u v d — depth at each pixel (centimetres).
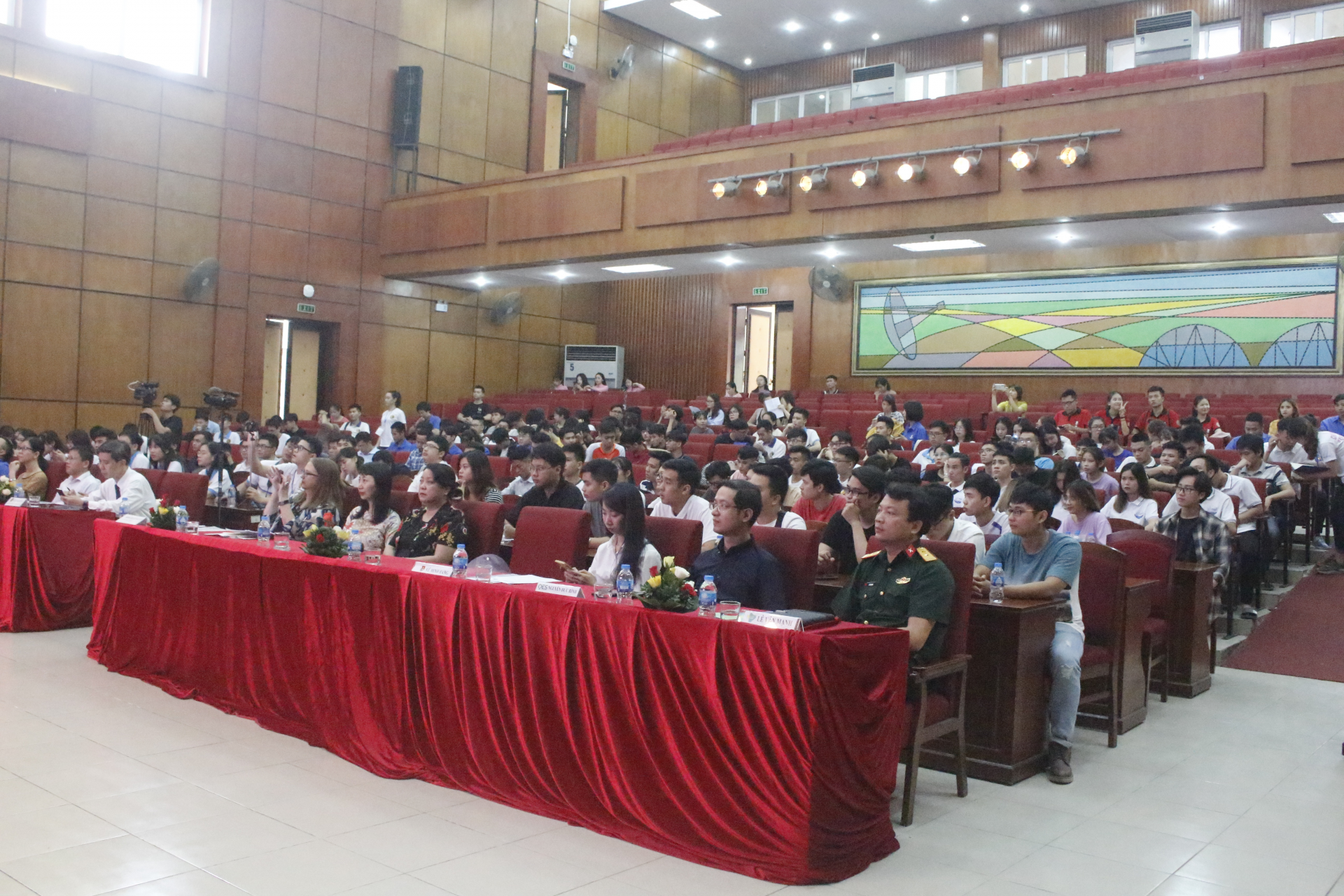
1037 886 317
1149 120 956
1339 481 841
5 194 1247
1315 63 884
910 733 368
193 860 317
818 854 311
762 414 1171
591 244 1351
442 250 1513
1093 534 568
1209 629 598
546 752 366
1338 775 435
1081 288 1433
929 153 1066
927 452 923
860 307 1628
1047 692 440
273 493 692
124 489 701
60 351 1295
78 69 1302
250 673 473
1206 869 334
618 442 925
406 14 1597
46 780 382
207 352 1424
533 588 386
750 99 2048
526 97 1742
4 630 640
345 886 302
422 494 524
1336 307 1258
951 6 1700
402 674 408
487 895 299
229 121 1434
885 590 394
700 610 356
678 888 306
